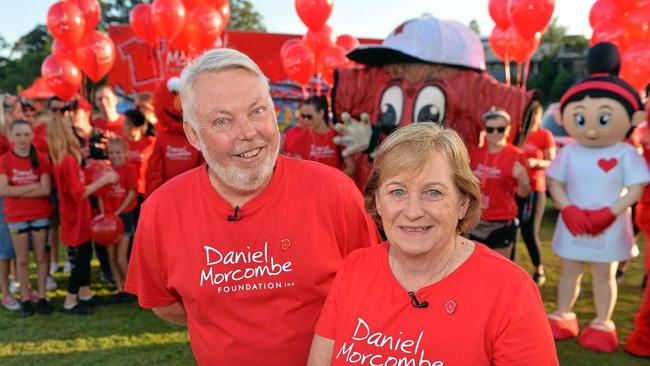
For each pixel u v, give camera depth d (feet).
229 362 6.20
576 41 76.38
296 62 22.45
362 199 6.65
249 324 6.12
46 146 18.70
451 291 4.85
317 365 5.49
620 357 12.84
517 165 13.76
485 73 14.02
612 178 12.71
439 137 4.94
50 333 14.30
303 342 6.19
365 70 14.83
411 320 4.90
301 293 6.14
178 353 13.16
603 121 12.52
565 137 30.45
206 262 6.04
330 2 19.07
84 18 20.26
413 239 4.87
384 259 5.30
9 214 14.93
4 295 16.02
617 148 12.87
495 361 4.66
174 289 6.70
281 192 6.07
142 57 36.52
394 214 4.91
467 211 5.22
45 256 15.62
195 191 6.23
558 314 14.07
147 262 6.56
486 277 4.83
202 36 19.80
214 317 6.19
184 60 19.80
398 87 13.70
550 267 20.71
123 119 19.63
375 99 14.28
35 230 15.25
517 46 18.01
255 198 5.99
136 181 16.72
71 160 14.66
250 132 5.45
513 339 4.57
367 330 5.07
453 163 4.87
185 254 6.12
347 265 5.57
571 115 13.07
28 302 15.51
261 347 6.11
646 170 12.46
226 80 5.45
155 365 12.49
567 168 13.47
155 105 16.38
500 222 14.12
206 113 5.46
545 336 4.62
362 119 14.06
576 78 72.02
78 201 14.96
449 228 4.91
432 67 13.44
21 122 14.61
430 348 4.76
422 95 13.32
